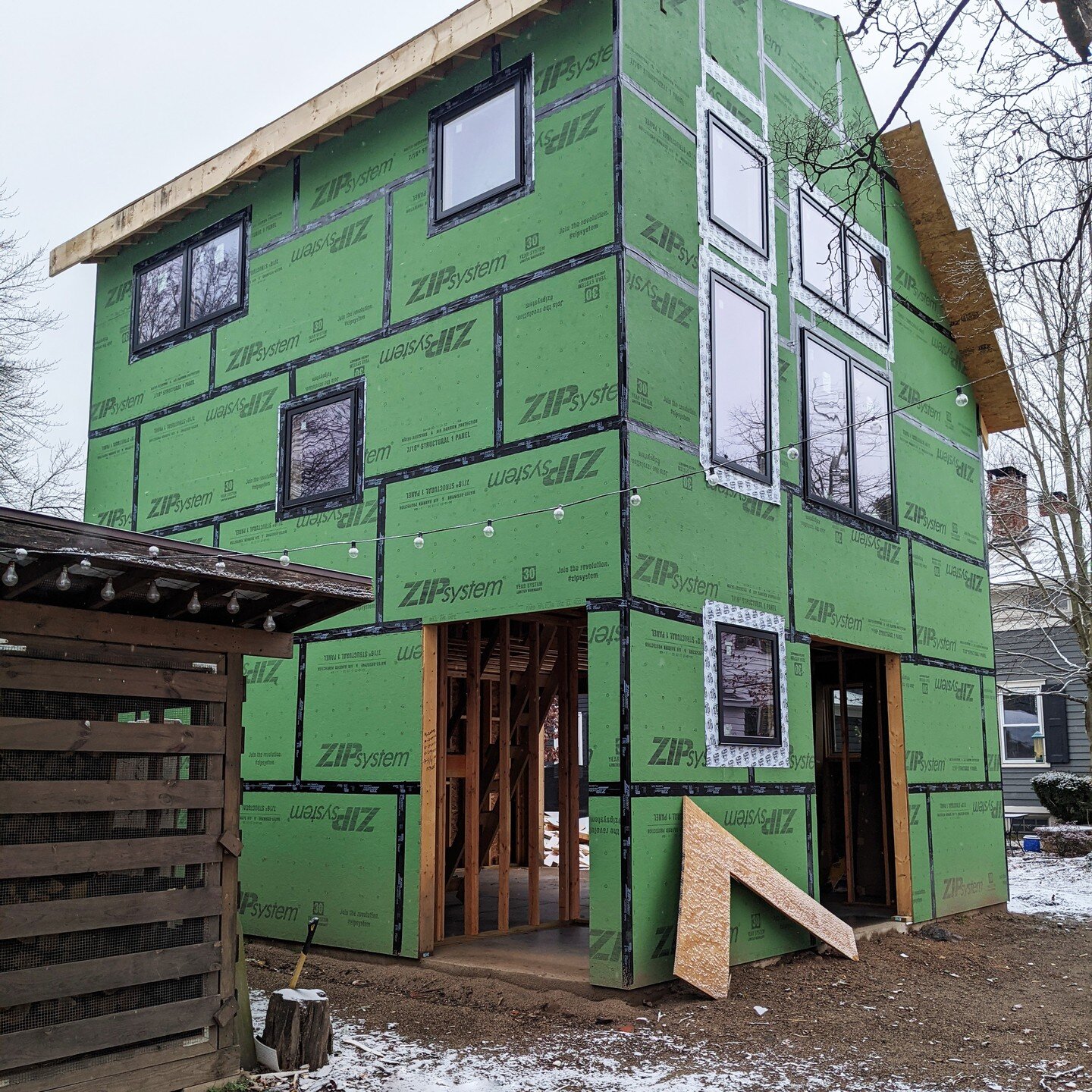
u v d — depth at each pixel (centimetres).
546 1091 532
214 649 554
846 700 1212
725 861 749
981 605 1278
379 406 912
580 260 779
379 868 834
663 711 735
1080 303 1573
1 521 428
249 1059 562
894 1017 679
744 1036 625
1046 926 1102
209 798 542
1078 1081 557
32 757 480
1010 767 2134
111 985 488
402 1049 605
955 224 1207
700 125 862
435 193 895
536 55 836
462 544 825
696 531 796
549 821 1805
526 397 801
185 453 1096
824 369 1006
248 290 1057
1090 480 1827
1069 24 514
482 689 1048
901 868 1036
